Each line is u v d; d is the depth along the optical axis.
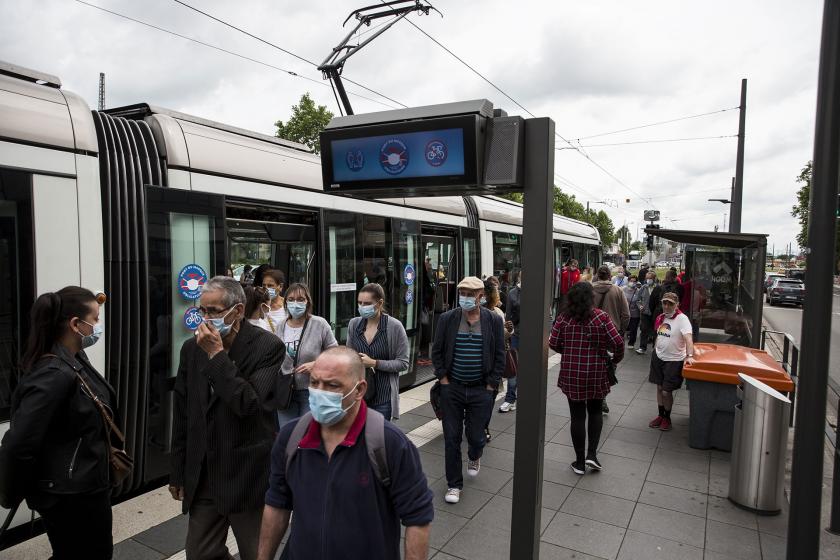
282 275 5.15
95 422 2.55
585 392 4.92
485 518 4.14
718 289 11.17
